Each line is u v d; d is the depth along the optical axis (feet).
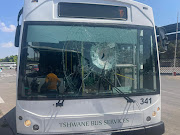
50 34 10.48
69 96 10.22
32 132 9.97
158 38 13.19
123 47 11.29
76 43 10.68
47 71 10.32
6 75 89.56
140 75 11.46
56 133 10.03
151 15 12.04
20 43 10.25
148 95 11.35
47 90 10.19
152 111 11.43
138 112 11.07
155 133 11.27
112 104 10.67
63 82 10.37
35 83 10.14
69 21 10.68
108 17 11.18
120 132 10.55
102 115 10.47
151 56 11.73
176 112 21.95
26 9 10.45
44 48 10.40
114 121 10.66
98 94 10.57
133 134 10.74
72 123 10.13
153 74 11.67
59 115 10.06
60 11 10.64
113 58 11.10
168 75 71.51
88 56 10.76
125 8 11.48
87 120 10.29
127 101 10.80
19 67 10.11
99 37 10.96
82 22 10.79
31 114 9.94
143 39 11.68
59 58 10.49
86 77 10.62
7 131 15.60
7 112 21.85
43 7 10.52
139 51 11.56
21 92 10.02
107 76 10.89
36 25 10.39
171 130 16.31
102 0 11.13
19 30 11.65
